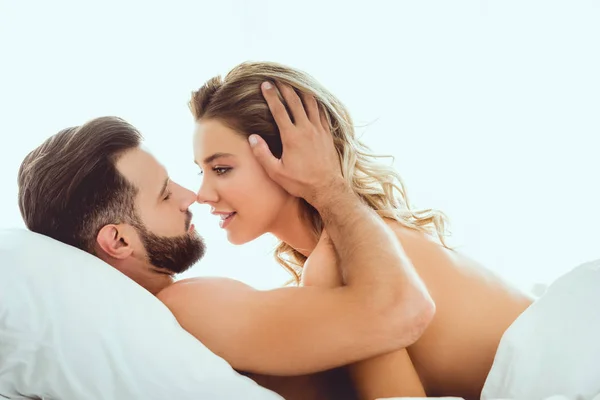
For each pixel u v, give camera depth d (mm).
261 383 1239
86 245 1282
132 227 1294
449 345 1225
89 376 1005
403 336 1101
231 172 1369
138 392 1011
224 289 1193
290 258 1683
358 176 1408
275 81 1366
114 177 1272
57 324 1016
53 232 1273
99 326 1027
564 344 1046
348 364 1188
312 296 1137
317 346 1097
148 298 1104
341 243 1207
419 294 1108
